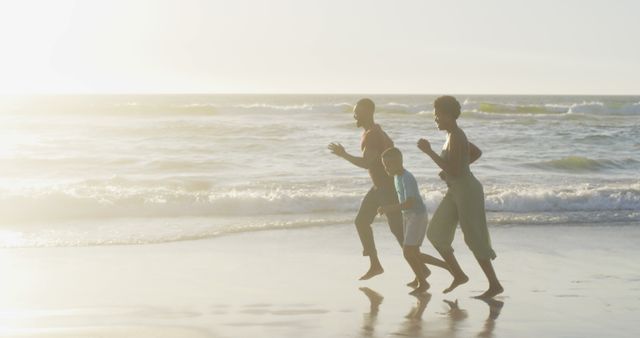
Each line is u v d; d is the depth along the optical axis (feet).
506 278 27.61
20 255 31.83
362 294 24.85
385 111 167.53
